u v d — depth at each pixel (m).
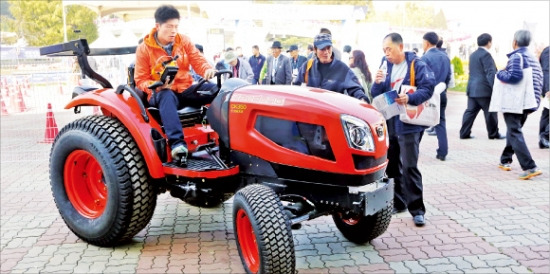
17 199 5.63
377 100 4.25
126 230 3.90
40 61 11.25
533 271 3.58
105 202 4.24
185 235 4.38
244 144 3.59
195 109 4.13
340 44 15.55
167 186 4.02
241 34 14.46
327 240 4.25
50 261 3.86
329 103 3.34
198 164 3.78
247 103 3.55
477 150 7.86
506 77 5.85
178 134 3.74
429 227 4.51
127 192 3.77
